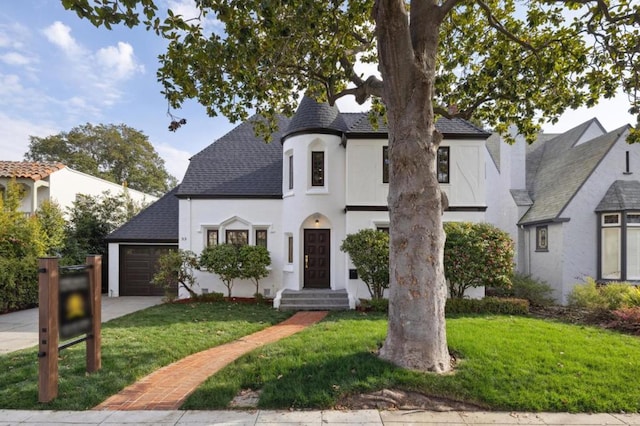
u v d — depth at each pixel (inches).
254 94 304.5
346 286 486.0
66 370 212.2
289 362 211.5
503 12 320.5
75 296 198.4
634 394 176.9
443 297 211.0
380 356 212.2
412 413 165.5
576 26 291.6
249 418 160.7
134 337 290.5
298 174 510.9
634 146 520.7
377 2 213.2
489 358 212.8
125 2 175.9
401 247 209.2
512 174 651.5
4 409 169.9
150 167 1535.4
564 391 178.7
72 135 1354.6
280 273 538.6
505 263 413.1
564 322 353.7
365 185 482.9
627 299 364.8
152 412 167.9
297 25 254.5
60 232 599.2
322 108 516.4
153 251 589.3
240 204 548.7
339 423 156.3
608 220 509.7
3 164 681.0
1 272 427.8
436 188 213.0
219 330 323.6
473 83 335.0
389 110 220.5
